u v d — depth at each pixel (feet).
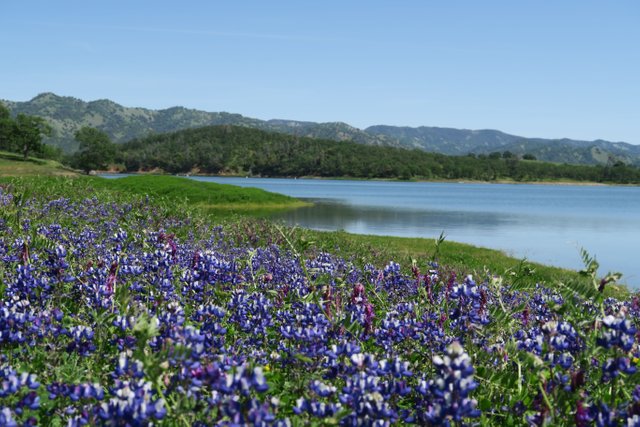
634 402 12.35
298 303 21.98
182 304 21.88
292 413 14.53
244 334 19.21
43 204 65.72
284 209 225.15
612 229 191.11
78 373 14.85
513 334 20.31
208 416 11.99
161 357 11.87
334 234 96.84
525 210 288.10
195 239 56.08
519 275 28.91
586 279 17.28
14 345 15.75
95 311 17.65
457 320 19.56
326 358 15.84
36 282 20.30
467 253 101.14
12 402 12.17
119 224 58.80
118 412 10.27
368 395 11.72
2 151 604.49
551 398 13.74
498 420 16.34
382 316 24.36
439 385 11.22
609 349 13.92
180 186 194.80
